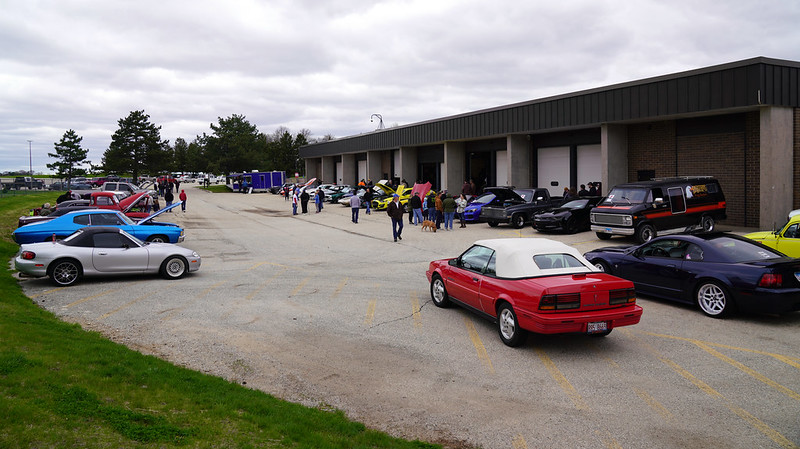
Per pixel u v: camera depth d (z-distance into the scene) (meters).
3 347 6.51
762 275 9.20
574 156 30.61
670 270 10.59
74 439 4.42
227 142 83.94
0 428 4.39
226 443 4.75
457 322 9.87
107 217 17.39
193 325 9.47
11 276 13.38
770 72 20.27
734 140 22.95
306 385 6.90
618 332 9.20
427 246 20.53
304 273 14.96
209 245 21.14
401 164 46.16
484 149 38.09
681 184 19.89
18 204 31.83
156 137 78.38
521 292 8.06
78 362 6.43
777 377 7.08
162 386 6.07
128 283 13.23
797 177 21.52
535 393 6.66
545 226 22.61
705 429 5.66
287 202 50.62
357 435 5.36
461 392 6.71
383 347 8.45
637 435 5.54
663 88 23.41
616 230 19.14
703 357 7.88
